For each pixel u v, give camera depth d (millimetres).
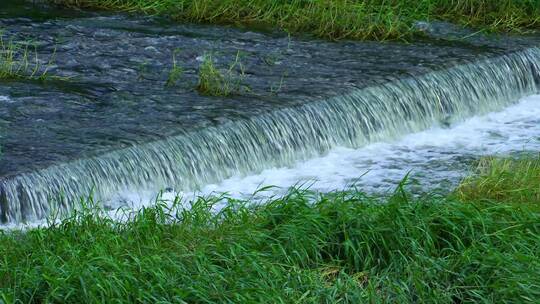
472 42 21000
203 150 15336
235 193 15094
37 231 12484
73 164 14102
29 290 11305
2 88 17016
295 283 11711
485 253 12391
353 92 17516
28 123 15477
